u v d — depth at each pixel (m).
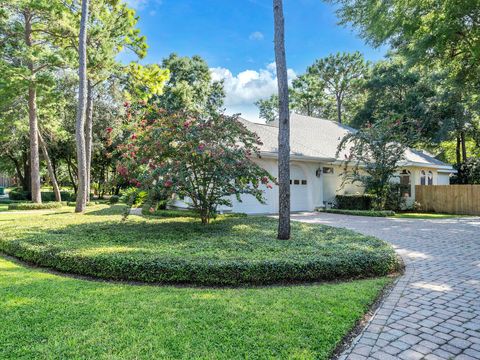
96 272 5.11
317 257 5.19
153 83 20.33
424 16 12.69
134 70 19.61
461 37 12.96
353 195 16.67
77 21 16.73
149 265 4.86
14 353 2.76
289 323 3.30
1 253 7.01
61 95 18.03
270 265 4.80
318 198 16.88
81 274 5.28
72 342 2.93
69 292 4.27
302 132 19.27
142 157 8.16
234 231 7.77
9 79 15.10
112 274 5.01
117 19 18.23
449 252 7.10
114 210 14.39
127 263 4.94
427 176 21.28
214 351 2.79
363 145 15.57
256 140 8.98
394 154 15.24
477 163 23.70
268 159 14.79
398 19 12.57
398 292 4.46
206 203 8.58
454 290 4.57
